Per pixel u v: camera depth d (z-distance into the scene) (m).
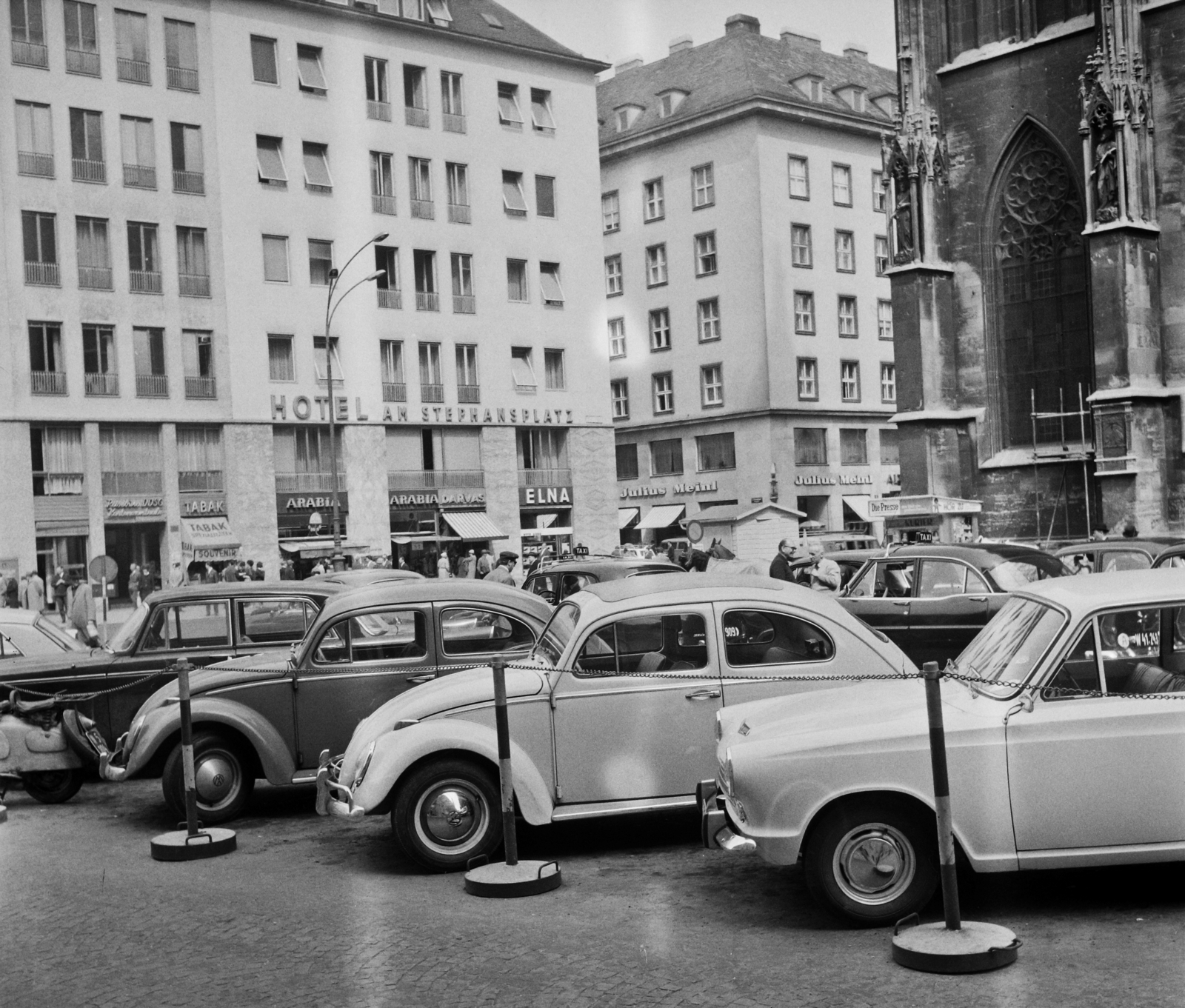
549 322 56.78
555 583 18.05
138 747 10.50
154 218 46.34
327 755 9.03
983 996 5.63
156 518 46.22
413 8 52.97
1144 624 7.07
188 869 9.08
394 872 8.64
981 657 7.53
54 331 44.38
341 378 50.41
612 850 8.99
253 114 48.56
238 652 12.64
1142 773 6.75
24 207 43.72
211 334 47.53
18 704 12.05
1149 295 33.19
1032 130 36.41
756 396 65.44
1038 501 36.09
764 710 7.68
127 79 45.84
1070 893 7.30
